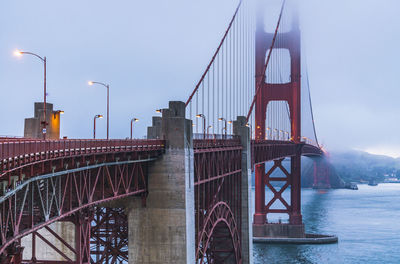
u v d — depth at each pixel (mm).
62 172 35438
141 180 53906
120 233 61156
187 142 56031
